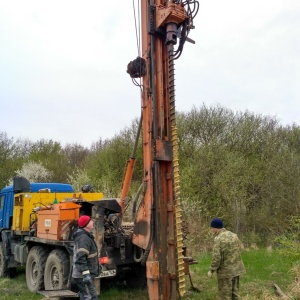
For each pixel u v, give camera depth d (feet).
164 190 18.66
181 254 17.70
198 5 19.42
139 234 19.48
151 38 19.72
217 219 19.38
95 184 64.80
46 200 30.96
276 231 51.16
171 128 18.78
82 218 18.78
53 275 24.67
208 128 68.13
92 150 105.09
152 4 19.80
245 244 48.62
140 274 25.75
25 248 29.32
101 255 21.94
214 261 18.39
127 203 25.26
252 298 21.74
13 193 32.83
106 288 26.16
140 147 63.21
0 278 32.12
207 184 58.23
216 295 23.62
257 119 69.36
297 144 67.36
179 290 17.46
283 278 27.86
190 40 19.76
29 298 24.77
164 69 19.58
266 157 63.93
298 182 54.80
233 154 62.34
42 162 93.35
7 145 97.50
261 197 58.03
